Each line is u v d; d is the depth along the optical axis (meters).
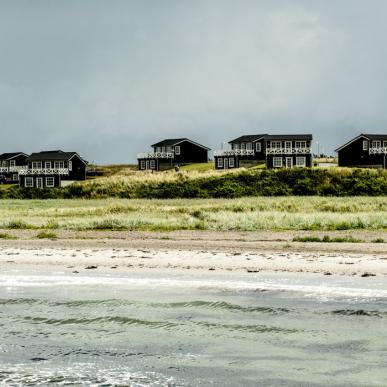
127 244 52.72
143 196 147.88
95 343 24.62
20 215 83.19
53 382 20.59
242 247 49.88
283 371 21.27
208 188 149.25
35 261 44.41
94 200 139.62
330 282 35.47
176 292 33.62
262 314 28.56
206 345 24.23
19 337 25.52
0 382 20.58
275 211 83.50
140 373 21.36
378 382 20.14
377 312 28.55
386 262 41.53
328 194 142.88
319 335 25.12
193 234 58.59
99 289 34.62
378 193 140.88
